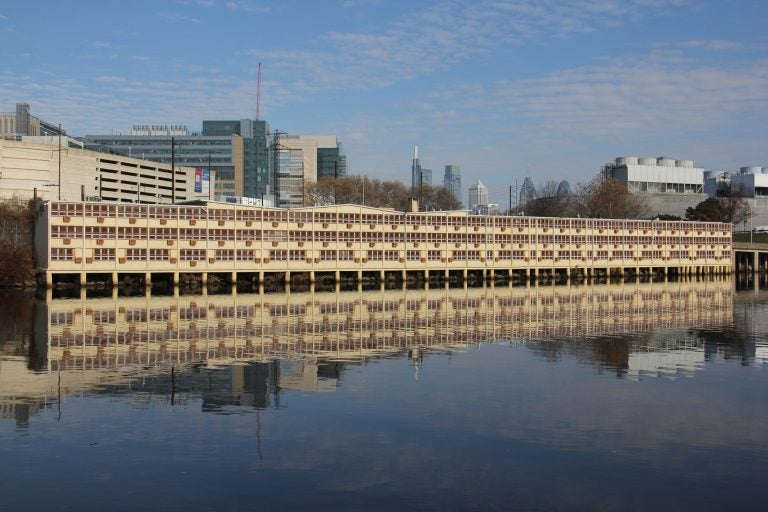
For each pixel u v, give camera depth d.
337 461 25.47
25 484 23.27
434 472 24.48
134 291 103.31
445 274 139.12
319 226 125.62
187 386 36.50
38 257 108.75
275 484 23.36
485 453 26.39
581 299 93.56
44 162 190.88
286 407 32.50
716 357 45.84
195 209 114.19
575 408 32.59
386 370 40.97
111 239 108.00
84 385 36.59
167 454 26.06
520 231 147.88
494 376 39.38
